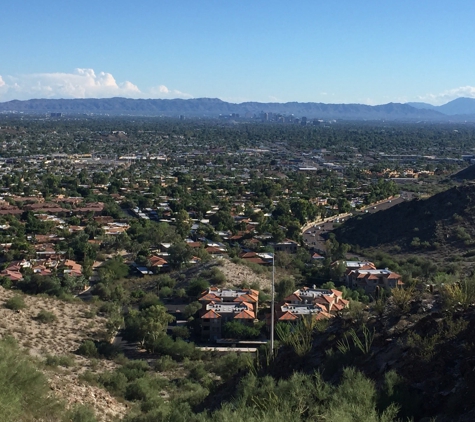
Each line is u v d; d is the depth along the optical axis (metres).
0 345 30.30
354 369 24.86
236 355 46.75
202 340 59.56
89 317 60.72
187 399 33.97
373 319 29.84
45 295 67.31
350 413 20.27
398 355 25.48
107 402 34.03
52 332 53.38
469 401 20.78
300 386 24.39
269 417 21.69
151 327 54.72
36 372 28.44
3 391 24.78
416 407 21.59
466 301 27.36
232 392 29.91
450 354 23.66
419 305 29.55
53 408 27.27
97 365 45.50
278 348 34.38
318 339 31.25
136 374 43.94
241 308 62.31
